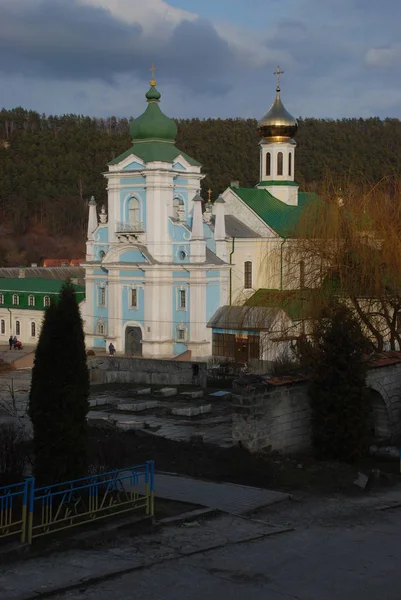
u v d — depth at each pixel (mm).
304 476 33969
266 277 75375
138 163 97375
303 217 52719
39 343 25484
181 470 33906
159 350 96688
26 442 35375
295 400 38094
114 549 23844
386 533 26969
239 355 93375
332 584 22188
